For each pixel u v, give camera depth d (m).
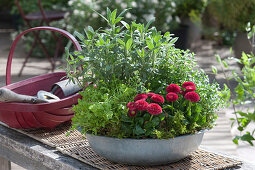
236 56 4.14
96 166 1.08
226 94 1.06
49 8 6.46
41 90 1.49
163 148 1.02
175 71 1.19
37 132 1.38
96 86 1.20
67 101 1.31
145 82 1.16
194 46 5.49
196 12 5.20
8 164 1.61
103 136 1.04
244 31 3.98
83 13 4.60
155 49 1.09
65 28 4.71
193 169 1.07
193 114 1.09
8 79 1.62
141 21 4.48
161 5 4.68
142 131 1.00
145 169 1.06
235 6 4.04
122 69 1.17
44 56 5.64
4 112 1.30
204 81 1.18
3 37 7.50
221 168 1.09
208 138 2.56
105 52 1.14
